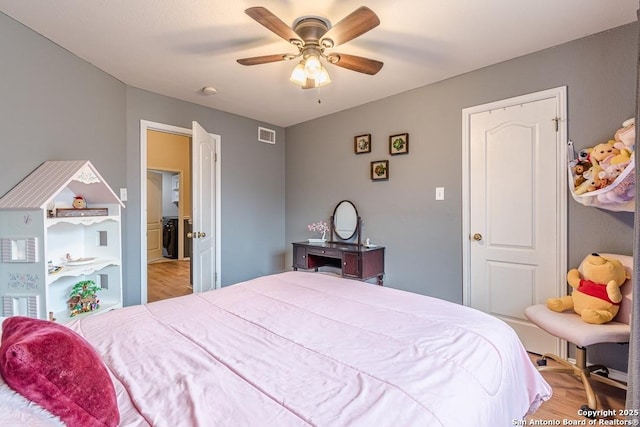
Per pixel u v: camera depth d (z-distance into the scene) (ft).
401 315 4.48
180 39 7.03
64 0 5.63
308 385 2.80
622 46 6.49
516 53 7.70
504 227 8.21
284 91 10.07
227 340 3.77
